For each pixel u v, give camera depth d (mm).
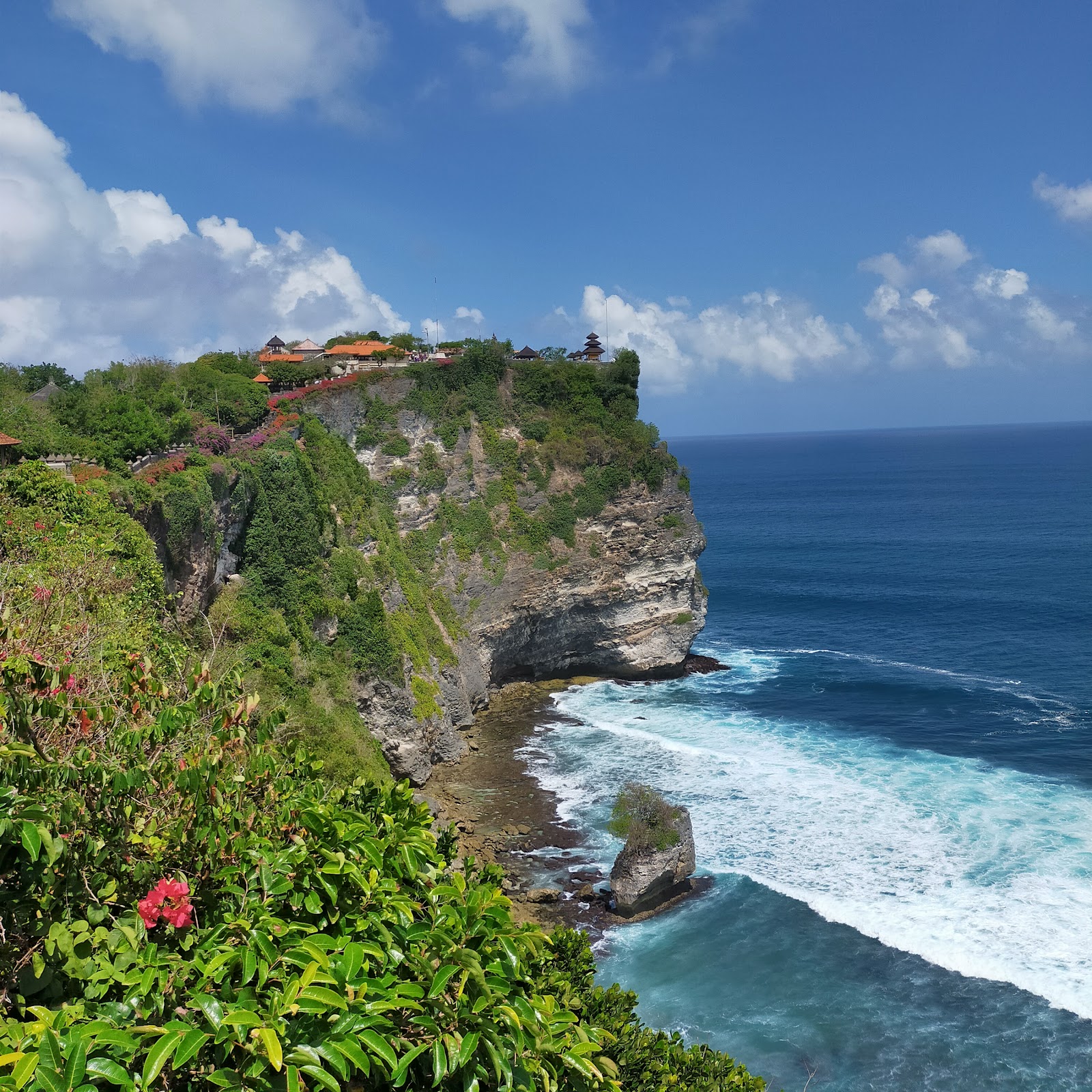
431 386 82188
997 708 70500
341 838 9875
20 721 8695
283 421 66875
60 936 7492
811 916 41406
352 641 55969
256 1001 7738
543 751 63750
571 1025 9984
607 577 82438
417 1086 8445
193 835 9070
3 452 37812
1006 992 35719
